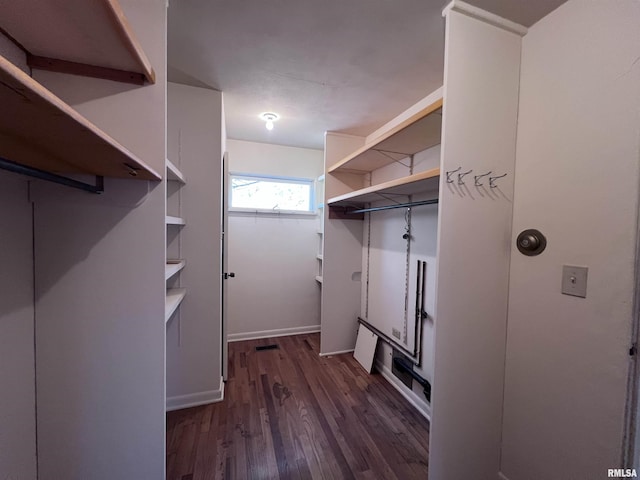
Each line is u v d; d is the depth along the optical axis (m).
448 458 1.15
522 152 1.18
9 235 0.77
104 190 0.93
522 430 1.16
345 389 2.06
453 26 1.07
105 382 0.94
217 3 1.08
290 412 1.77
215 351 1.87
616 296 0.88
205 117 1.79
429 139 1.66
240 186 3.01
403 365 1.99
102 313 0.93
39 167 0.79
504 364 1.23
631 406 0.85
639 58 0.83
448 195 1.10
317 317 3.25
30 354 0.86
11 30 0.69
